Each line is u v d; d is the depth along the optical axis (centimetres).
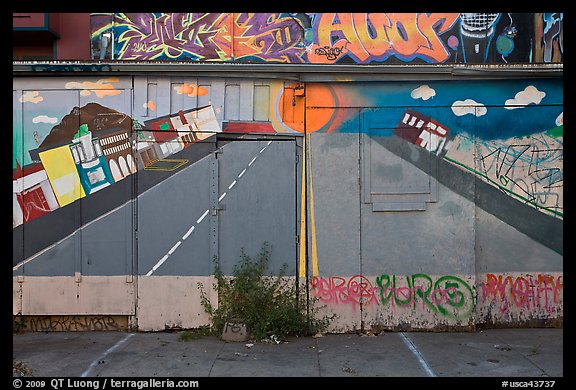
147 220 682
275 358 582
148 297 680
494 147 690
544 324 692
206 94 683
